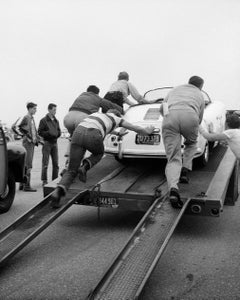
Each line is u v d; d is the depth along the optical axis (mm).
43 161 9766
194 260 4781
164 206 5344
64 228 6090
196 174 6465
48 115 9688
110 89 7715
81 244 5363
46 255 4980
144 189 5875
